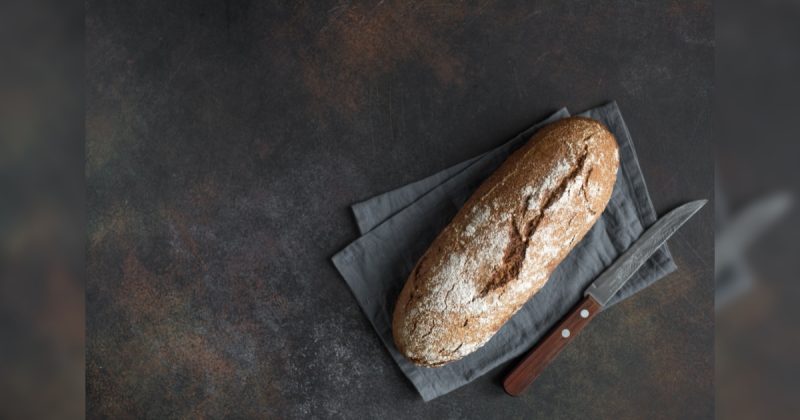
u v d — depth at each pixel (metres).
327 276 0.90
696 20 0.90
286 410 0.90
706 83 0.90
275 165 0.90
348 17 0.90
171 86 0.91
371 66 0.90
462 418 0.89
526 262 0.81
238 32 0.91
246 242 0.90
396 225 0.89
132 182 0.91
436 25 0.90
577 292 0.88
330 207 0.90
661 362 0.89
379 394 0.90
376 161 0.90
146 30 0.91
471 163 0.89
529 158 0.83
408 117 0.90
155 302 0.91
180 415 0.90
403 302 0.84
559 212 0.81
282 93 0.90
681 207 0.88
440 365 0.84
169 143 0.91
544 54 0.90
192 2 0.91
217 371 0.90
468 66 0.90
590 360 0.89
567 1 0.90
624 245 0.88
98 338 0.91
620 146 0.89
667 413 0.89
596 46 0.90
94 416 0.91
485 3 0.90
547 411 0.89
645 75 0.90
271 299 0.90
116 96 0.91
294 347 0.90
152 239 0.91
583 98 0.90
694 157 0.89
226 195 0.90
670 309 0.89
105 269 0.91
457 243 0.82
